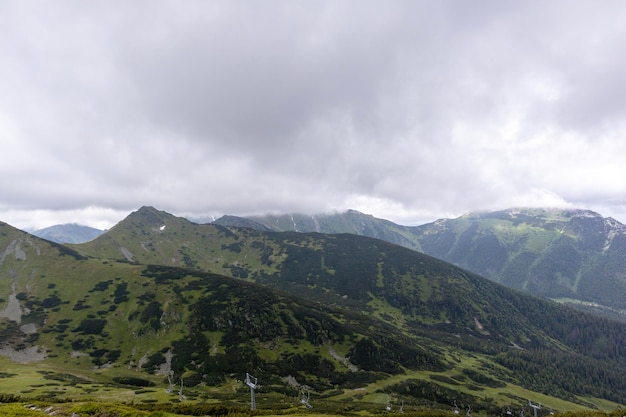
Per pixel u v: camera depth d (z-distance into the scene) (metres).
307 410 113.69
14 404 70.62
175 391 146.25
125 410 64.44
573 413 68.56
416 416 85.19
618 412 65.31
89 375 163.00
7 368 162.25
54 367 170.00
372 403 146.75
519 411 169.38
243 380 170.50
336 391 170.12
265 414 77.44
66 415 61.56
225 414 76.62
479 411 163.38
